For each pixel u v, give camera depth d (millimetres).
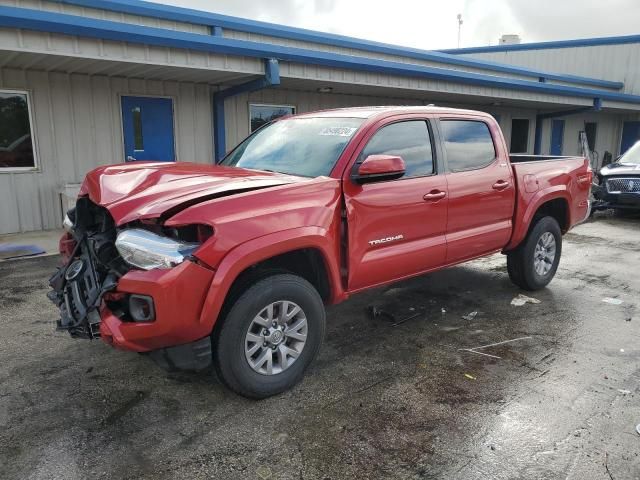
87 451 2869
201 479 2654
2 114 8586
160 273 2908
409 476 2678
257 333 3350
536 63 24750
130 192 3297
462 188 4590
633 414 3246
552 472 2699
